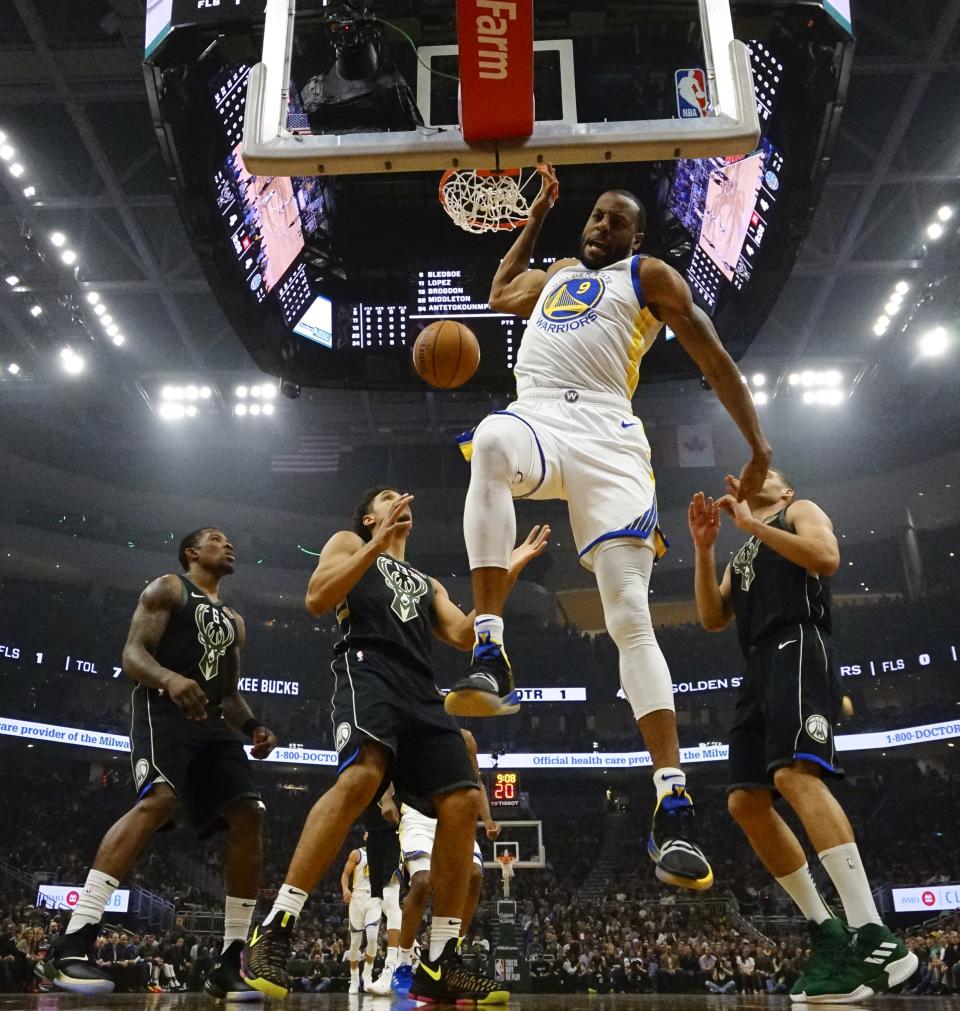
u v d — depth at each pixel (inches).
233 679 168.9
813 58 302.0
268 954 111.3
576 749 1158.3
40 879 850.1
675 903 936.3
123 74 596.1
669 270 118.4
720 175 362.6
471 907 183.8
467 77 118.3
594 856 1102.4
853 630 1192.8
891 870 940.6
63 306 855.1
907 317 895.1
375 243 402.9
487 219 196.5
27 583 1202.0
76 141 682.8
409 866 225.9
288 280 384.2
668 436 1133.1
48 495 1206.3
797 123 321.4
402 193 400.8
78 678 1171.9
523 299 136.1
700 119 126.3
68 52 577.9
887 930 119.7
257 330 383.2
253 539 1296.8
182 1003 119.0
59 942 136.9
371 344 397.1
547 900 1003.3
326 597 126.9
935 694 1202.6
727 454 1167.0
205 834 154.7
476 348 155.3
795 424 1148.5
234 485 1263.5
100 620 1189.7
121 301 877.8
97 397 1047.0
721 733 1187.3
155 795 148.6
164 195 722.8
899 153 696.4
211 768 156.5
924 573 1224.8
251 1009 108.6
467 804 128.1
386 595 136.3
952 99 645.3
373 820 231.5
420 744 130.6
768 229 350.0
